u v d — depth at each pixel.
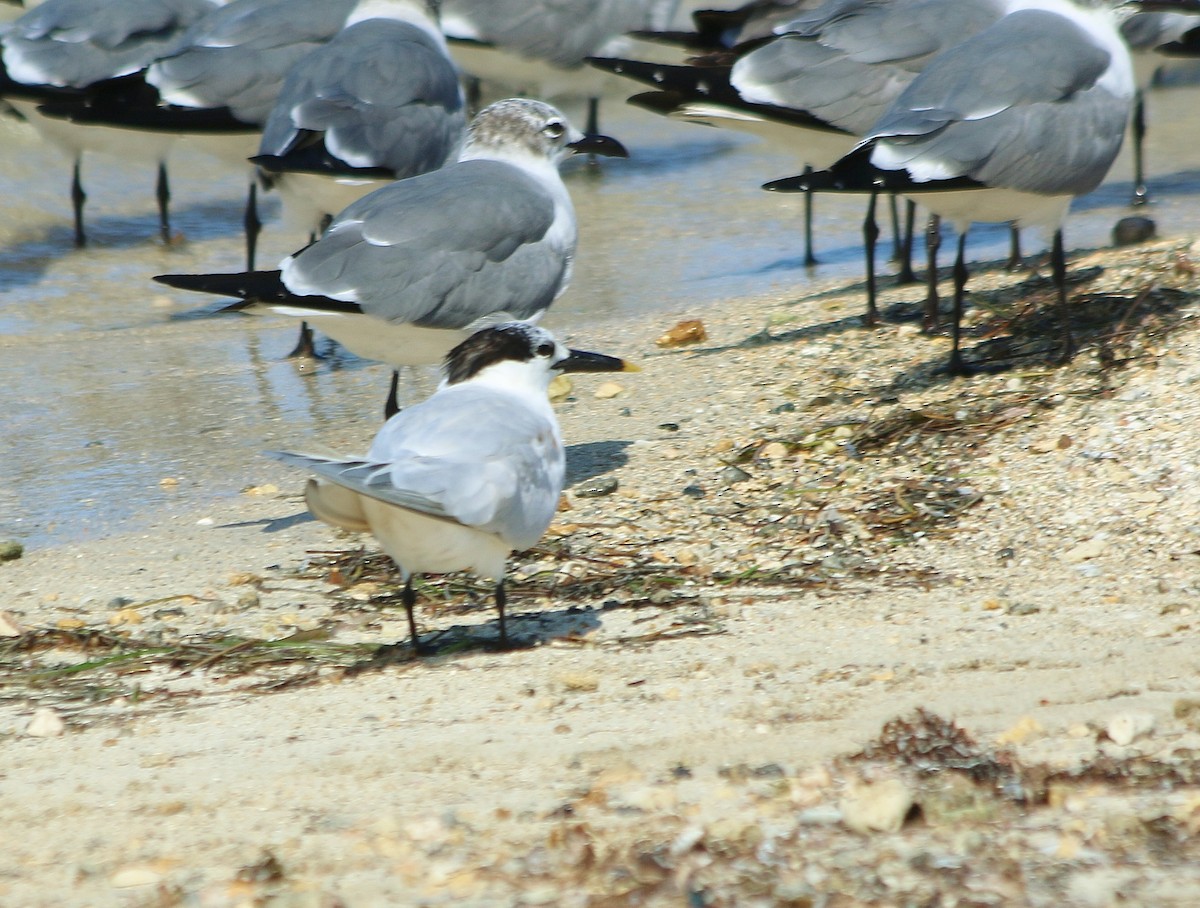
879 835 6.55
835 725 7.84
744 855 6.43
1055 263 13.85
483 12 23.56
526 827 6.87
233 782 7.61
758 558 10.98
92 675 9.49
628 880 6.27
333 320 12.41
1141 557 10.16
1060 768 7.11
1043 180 13.22
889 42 15.84
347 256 12.34
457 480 8.82
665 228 21.30
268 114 18.72
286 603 10.72
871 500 11.72
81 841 7.05
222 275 12.21
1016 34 13.60
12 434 14.56
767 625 9.60
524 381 10.05
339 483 8.48
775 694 8.34
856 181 13.17
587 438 13.65
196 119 18.58
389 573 11.23
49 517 12.59
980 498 11.46
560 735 7.95
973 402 13.26
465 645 9.73
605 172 24.19
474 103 26.72
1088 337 14.27
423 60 16.23
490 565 9.41
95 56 21.36
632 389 14.91
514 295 12.87
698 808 6.96
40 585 11.16
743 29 20.42
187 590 10.98
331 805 7.28
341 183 15.54
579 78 24.45
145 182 23.98
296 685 9.15
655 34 21.47
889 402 13.66
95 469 13.68
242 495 13.08
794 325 16.47
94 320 18.50
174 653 9.77
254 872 6.54
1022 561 10.41
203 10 22.19
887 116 13.61
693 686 8.58
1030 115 13.09
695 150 25.41
